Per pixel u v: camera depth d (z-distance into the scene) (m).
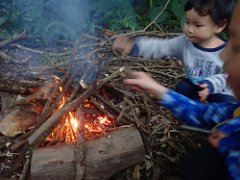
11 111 0.81
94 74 0.87
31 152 0.71
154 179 0.77
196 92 0.80
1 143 0.77
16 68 0.98
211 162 0.55
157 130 0.84
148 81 0.60
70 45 1.16
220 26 0.71
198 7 0.69
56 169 0.68
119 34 1.13
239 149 0.48
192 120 0.60
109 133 0.75
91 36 1.17
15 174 0.72
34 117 0.81
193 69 0.76
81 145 0.71
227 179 0.53
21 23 1.24
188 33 0.73
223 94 0.74
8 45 1.12
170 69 1.04
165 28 1.30
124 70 0.89
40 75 0.92
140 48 0.78
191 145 0.83
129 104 0.84
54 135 0.76
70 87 0.83
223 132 0.50
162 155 0.81
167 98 0.60
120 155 0.72
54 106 0.78
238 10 0.47
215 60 0.72
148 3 1.42
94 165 0.70
